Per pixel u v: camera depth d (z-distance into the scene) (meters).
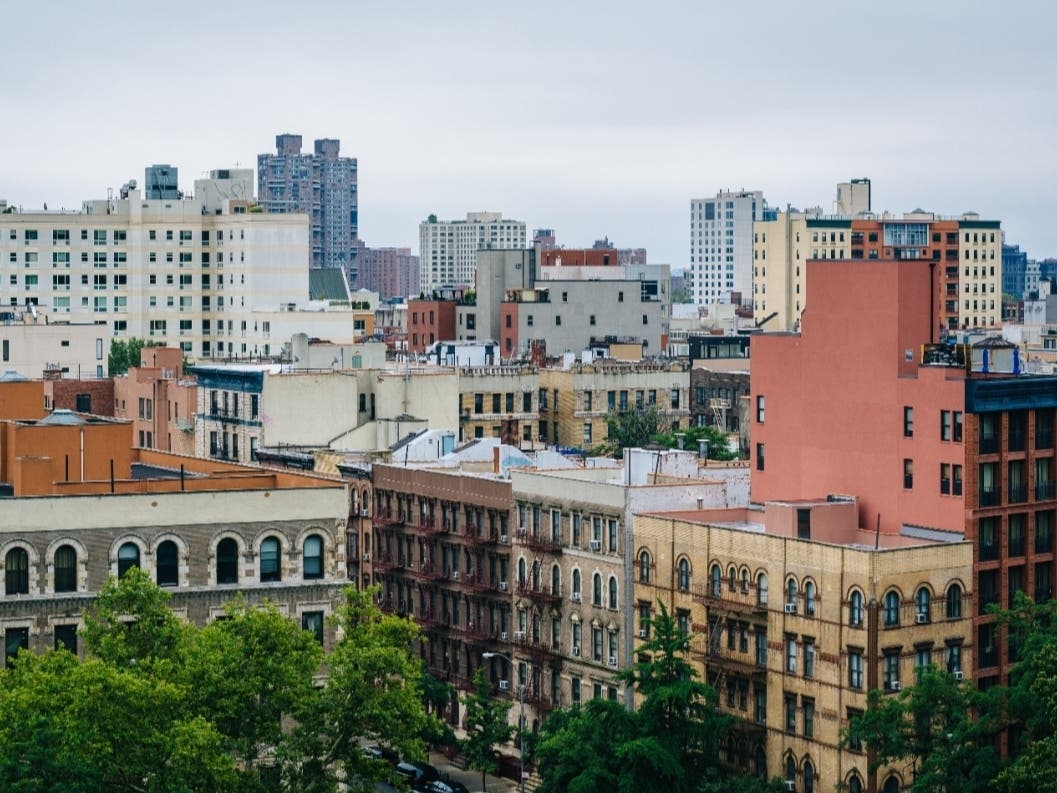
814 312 176.62
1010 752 156.88
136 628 130.50
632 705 181.38
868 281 171.62
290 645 128.88
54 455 155.62
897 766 155.38
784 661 163.25
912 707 147.12
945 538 164.25
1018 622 155.88
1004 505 164.62
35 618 139.75
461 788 185.50
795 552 162.12
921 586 157.88
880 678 155.75
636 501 181.75
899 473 169.12
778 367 180.75
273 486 157.25
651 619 173.50
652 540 178.38
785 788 159.12
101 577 141.50
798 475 179.00
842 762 157.12
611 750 159.62
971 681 155.88
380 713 128.38
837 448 174.88
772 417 181.62
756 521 179.50
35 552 139.88
